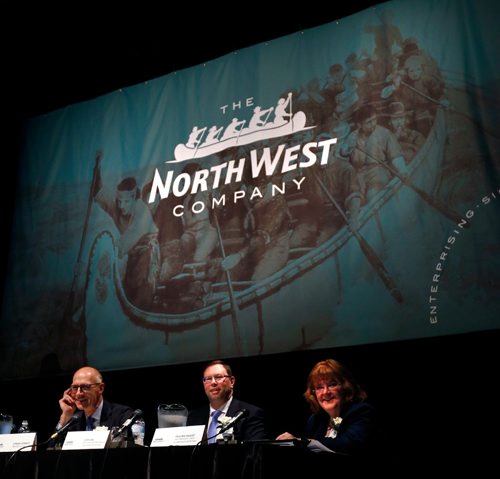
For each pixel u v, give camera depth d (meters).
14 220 5.24
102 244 4.87
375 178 4.11
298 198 4.32
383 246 3.97
